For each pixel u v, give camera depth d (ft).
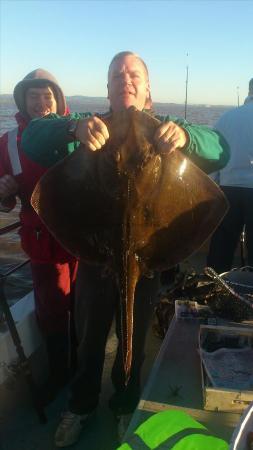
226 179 8.66
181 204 4.26
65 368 6.34
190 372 4.92
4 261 15.56
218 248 8.89
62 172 4.23
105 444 5.35
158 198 4.17
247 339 5.36
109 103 4.87
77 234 4.43
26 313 6.56
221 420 4.24
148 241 4.30
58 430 5.32
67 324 6.24
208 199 4.29
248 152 8.38
